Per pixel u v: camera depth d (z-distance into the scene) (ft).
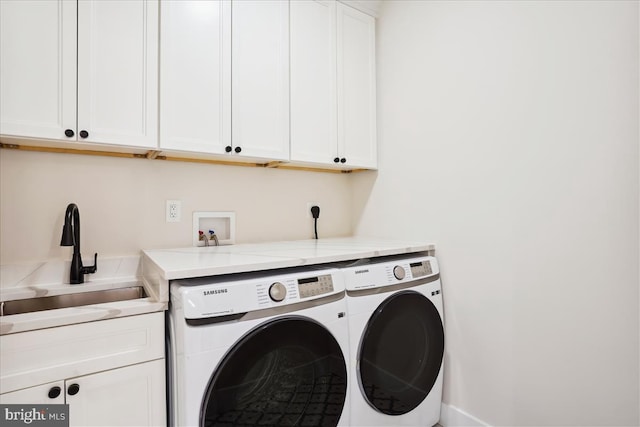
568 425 4.12
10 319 3.01
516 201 4.61
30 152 4.53
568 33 4.09
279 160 5.63
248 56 5.22
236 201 6.21
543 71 4.33
